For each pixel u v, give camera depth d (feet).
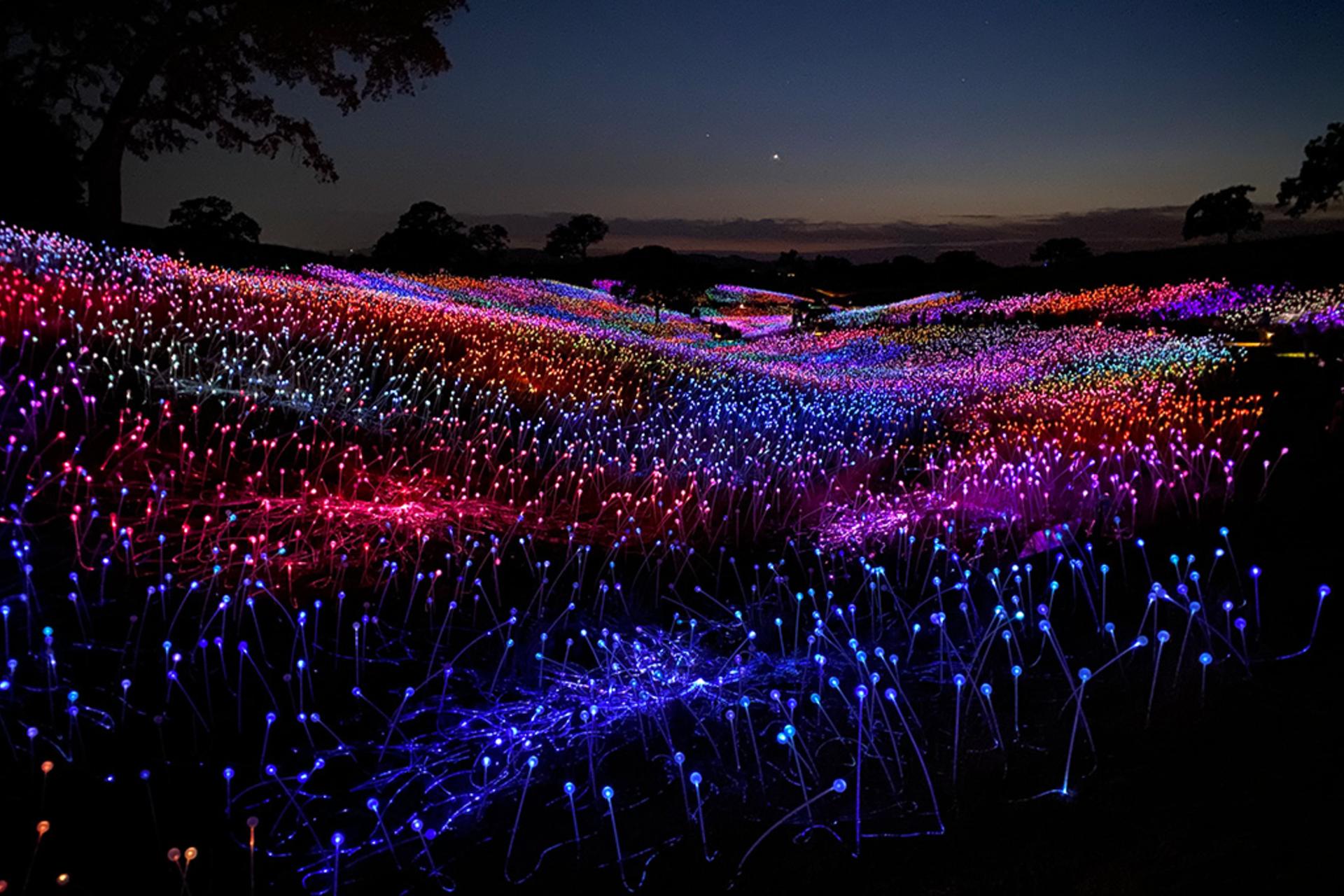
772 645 20.51
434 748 15.69
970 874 11.86
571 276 178.91
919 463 40.83
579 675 18.61
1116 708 15.80
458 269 152.97
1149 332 81.82
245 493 26.48
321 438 32.78
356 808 14.02
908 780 14.38
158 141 97.55
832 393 60.59
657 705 17.30
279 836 13.23
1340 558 21.04
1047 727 15.53
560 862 12.76
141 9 87.04
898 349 94.02
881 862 12.32
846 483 36.81
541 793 14.49
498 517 28.07
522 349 58.70
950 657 18.99
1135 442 37.86
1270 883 10.81
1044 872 11.68
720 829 13.39
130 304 42.42
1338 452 32.09
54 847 12.50
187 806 13.69
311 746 15.44
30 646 16.83
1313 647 16.85
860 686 14.35
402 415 37.58
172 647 17.67
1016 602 21.03
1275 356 56.49
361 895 12.14
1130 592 21.09
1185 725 14.78
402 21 87.92
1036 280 140.77
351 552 23.65
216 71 94.38
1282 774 12.98
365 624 19.92
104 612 18.48
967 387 62.49
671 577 24.99
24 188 81.87
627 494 30.35
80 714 15.38
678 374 61.62
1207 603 19.58
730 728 16.46
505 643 20.02
